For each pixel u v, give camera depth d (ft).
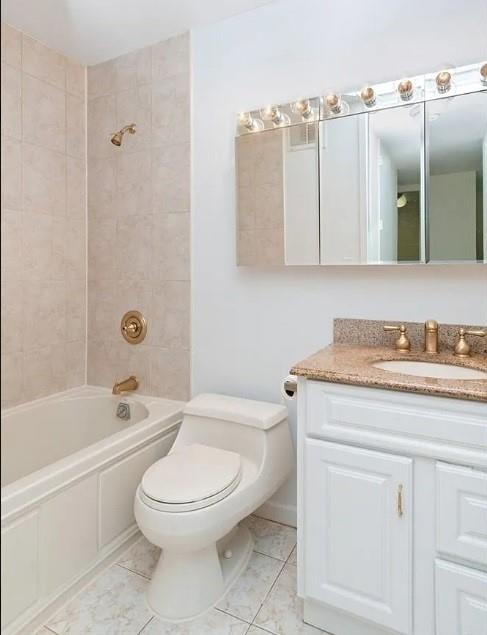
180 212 6.83
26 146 6.64
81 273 7.77
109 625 4.36
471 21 4.80
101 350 7.80
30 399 6.91
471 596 3.54
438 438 3.59
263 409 5.63
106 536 5.31
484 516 3.45
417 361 4.81
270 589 4.88
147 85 7.01
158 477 4.62
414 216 5.02
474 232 4.74
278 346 6.15
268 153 5.89
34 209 6.82
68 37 6.72
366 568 3.95
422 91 4.92
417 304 5.21
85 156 7.73
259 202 5.99
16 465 6.45
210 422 5.79
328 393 4.09
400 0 5.14
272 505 6.32
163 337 7.13
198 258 6.73
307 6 5.69
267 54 5.99
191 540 4.23
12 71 6.39
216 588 4.70
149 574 5.16
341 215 5.45
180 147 6.76
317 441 4.17
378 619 3.92
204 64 6.48
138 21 6.31
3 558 4.00
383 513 3.85
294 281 5.98
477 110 4.67
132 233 7.32
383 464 3.83
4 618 4.01
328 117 5.48
